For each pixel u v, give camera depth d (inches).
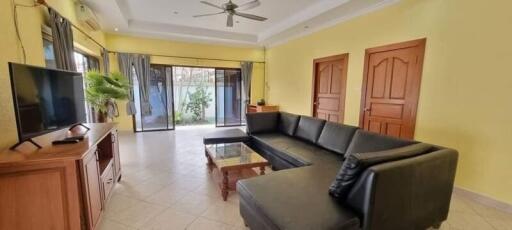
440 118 109.0
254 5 131.2
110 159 97.2
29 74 62.6
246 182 74.8
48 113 70.6
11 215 56.0
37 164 55.8
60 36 103.0
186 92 287.0
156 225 78.2
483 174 94.9
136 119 231.0
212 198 97.0
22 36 78.4
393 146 87.7
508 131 87.2
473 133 97.2
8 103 69.5
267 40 240.4
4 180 54.9
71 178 59.0
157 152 162.7
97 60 194.2
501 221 82.3
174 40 235.9
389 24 130.3
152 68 232.1
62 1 112.1
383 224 58.7
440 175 69.2
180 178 117.1
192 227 77.4
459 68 100.4
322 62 187.3
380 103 139.5
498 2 87.2
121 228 76.4
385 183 55.9
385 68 135.2
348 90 161.6
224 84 270.5
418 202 64.9
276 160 124.6
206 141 138.6
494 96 90.0
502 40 86.8
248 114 158.7
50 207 58.3
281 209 59.2
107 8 148.4
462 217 84.7
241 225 78.8
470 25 95.7
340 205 61.4
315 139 130.0
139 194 99.7
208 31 227.8
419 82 116.9
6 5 69.5
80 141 72.7
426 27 112.2
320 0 149.0
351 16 154.7
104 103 147.1
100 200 77.5
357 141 102.2
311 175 81.0
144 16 184.4
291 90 230.8
